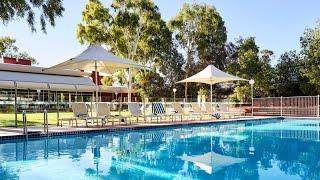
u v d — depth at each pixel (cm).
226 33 4294
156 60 4228
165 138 1303
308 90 3159
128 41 3738
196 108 2236
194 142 1195
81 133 1354
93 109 1773
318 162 832
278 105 2639
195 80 2416
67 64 1727
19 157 892
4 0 1927
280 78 3447
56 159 869
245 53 3347
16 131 1266
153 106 1978
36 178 669
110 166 783
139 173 715
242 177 681
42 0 2094
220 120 2053
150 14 3638
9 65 3353
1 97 3438
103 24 3622
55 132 1266
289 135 1416
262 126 1856
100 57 1616
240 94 3180
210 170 743
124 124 1703
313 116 2439
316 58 2966
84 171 734
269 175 697
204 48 4144
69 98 4031
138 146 1097
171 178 671
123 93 5322
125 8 3600
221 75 2264
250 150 1023
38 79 3331
